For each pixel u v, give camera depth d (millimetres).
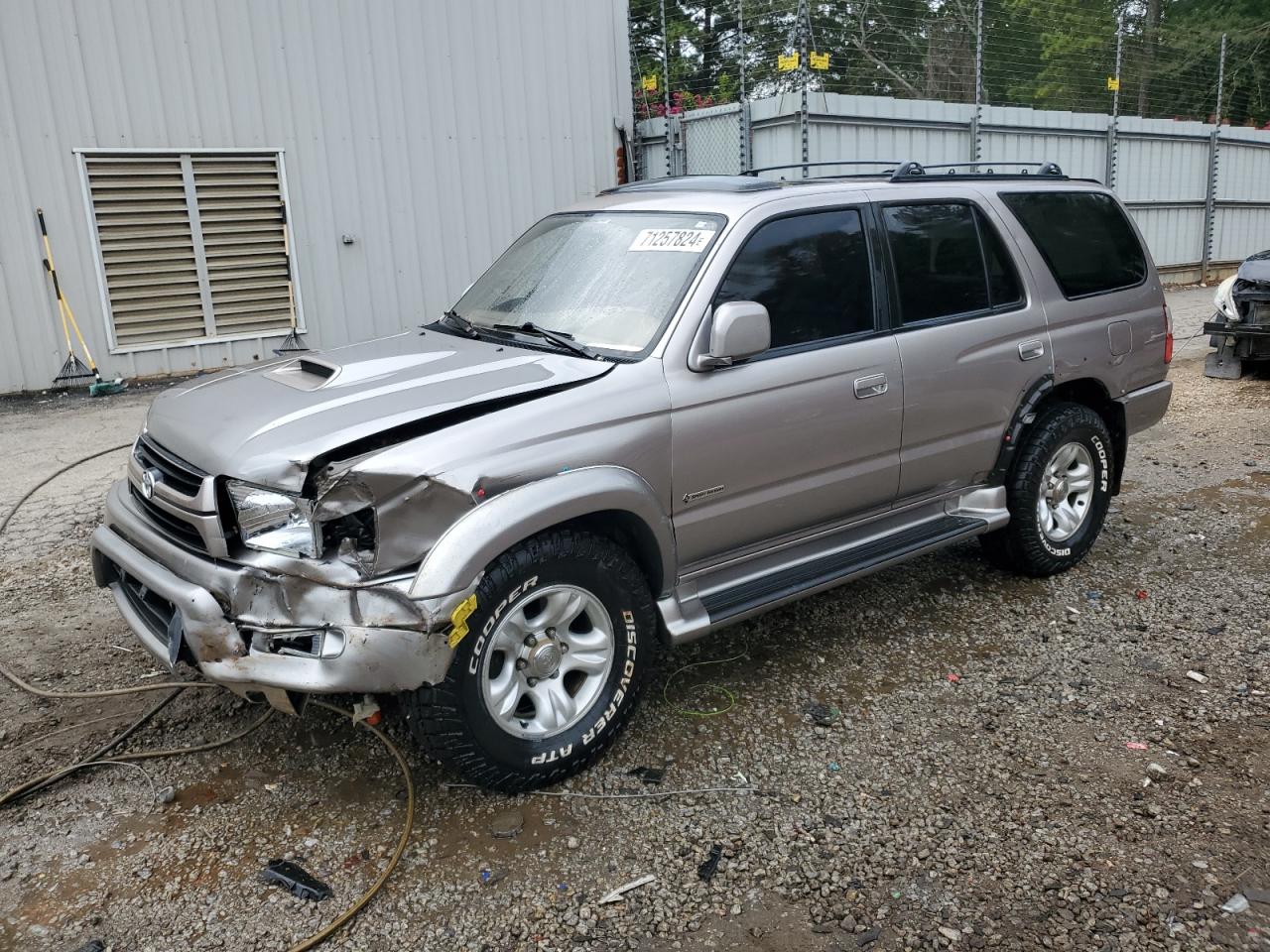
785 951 2721
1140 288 5461
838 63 15695
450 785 3469
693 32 16719
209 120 11086
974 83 16078
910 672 4250
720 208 4000
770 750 3682
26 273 10523
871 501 4371
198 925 2832
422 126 12305
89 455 7973
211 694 4125
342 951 2734
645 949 2732
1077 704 3975
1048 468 5004
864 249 4266
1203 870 3006
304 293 11953
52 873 3049
